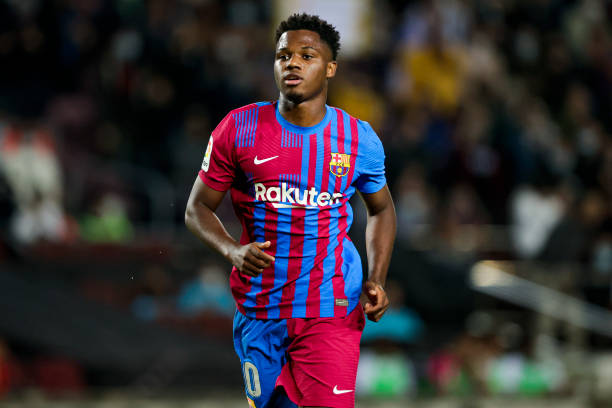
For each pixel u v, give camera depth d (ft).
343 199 42.83
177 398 94.22
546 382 102.32
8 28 130.82
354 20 155.74
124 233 123.54
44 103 130.93
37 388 97.35
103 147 131.54
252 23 155.74
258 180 41.75
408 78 152.66
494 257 128.26
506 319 119.14
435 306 122.42
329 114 42.39
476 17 167.73
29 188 116.37
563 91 164.96
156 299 112.88
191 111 137.69
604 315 118.01
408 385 100.12
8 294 105.60
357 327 43.24
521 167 142.31
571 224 123.34
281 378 42.80
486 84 155.12
